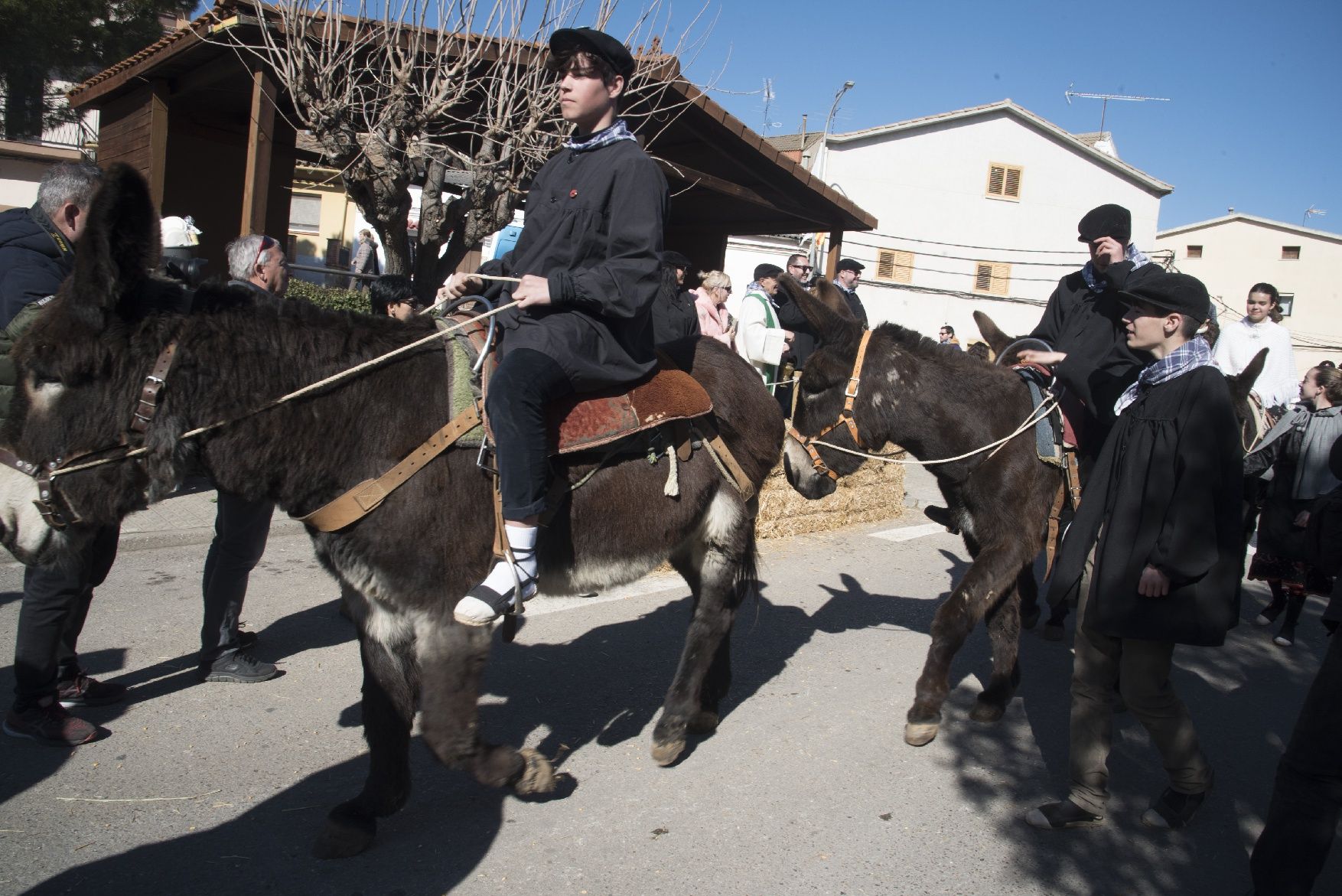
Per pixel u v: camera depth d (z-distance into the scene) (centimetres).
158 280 260
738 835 321
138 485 251
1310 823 260
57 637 351
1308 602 686
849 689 457
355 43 777
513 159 849
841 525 805
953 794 359
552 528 299
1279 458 580
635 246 280
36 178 1775
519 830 318
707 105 920
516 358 273
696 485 335
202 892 276
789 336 838
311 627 497
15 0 1538
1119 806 359
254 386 256
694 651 357
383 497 265
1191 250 4219
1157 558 290
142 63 880
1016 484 397
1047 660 518
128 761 348
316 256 1825
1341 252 3922
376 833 312
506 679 446
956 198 3266
